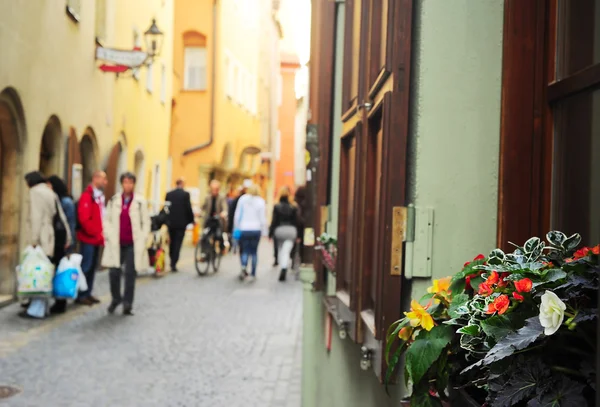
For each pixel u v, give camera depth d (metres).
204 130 32.41
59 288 10.57
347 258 4.70
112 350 8.41
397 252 2.80
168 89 26.84
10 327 9.62
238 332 9.83
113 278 10.98
